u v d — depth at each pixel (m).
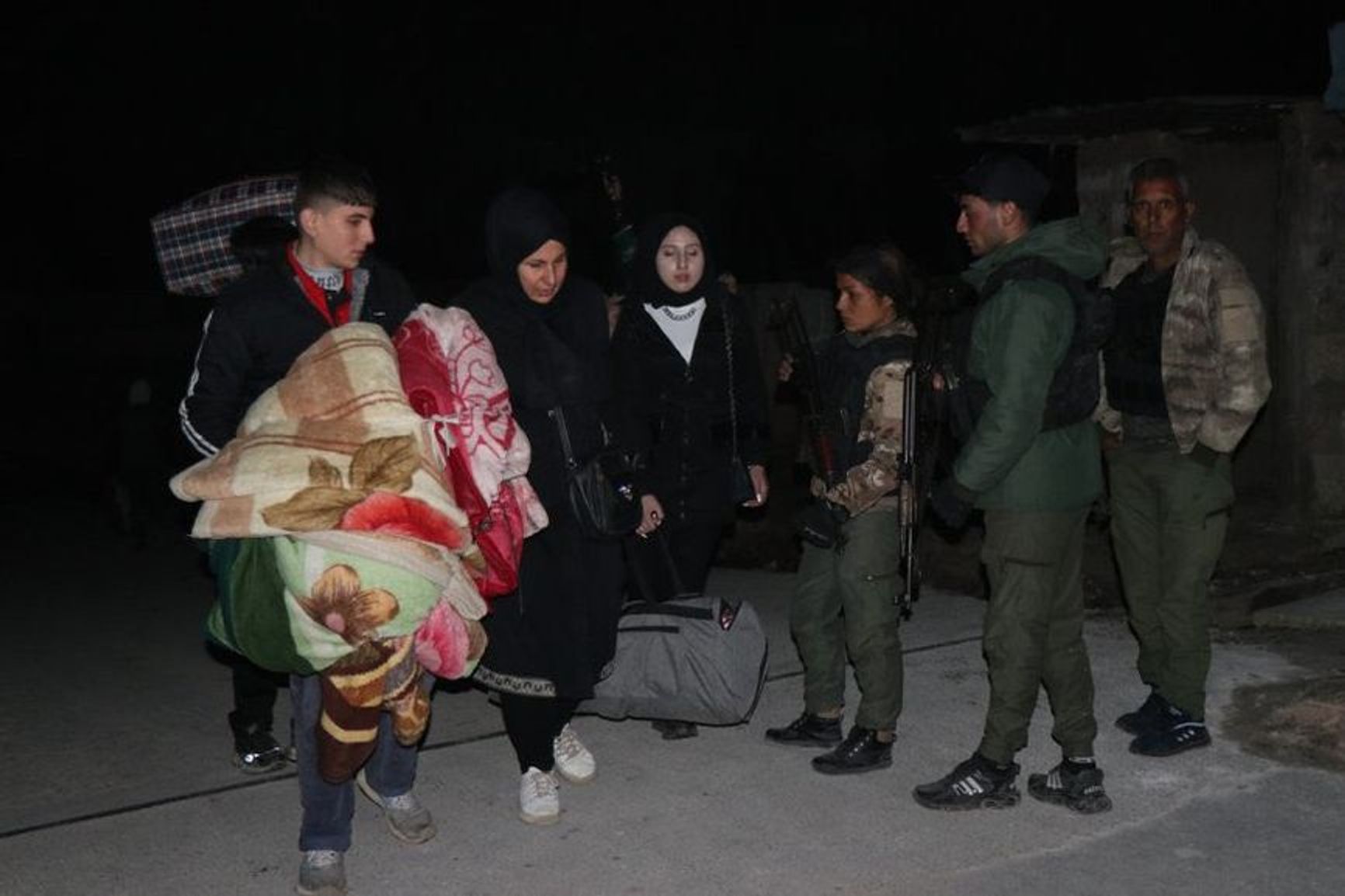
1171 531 4.78
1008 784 4.45
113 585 8.79
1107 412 4.94
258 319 3.93
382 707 3.69
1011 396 4.05
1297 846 4.09
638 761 4.96
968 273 4.34
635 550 4.89
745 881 3.99
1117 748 4.89
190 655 6.89
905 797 4.56
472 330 4.00
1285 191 7.73
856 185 18.78
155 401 17.70
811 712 5.03
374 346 3.69
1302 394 7.72
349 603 3.47
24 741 5.57
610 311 5.18
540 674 4.31
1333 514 7.70
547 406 4.30
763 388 5.07
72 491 13.48
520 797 4.51
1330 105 7.25
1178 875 3.93
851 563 4.62
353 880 4.09
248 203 4.52
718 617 4.65
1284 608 6.22
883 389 4.48
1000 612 4.33
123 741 5.51
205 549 3.99
